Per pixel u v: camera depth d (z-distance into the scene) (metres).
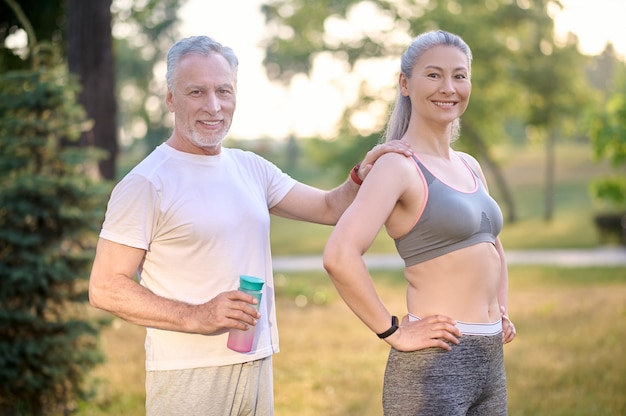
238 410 2.70
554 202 33.56
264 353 2.73
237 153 2.92
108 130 7.28
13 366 5.03
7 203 5.02
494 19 23.05
